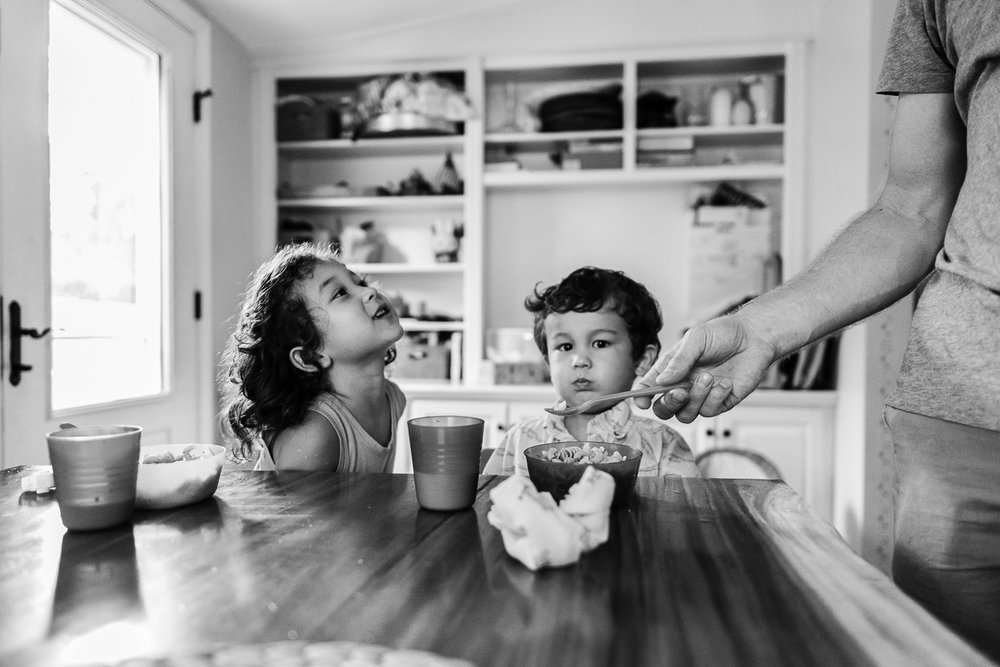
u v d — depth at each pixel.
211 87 2.46
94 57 1.92
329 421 1.02
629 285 1.17
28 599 0.42
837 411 2.37
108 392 1.99
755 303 0.81
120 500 0.58
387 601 0.41
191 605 0.41
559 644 0.35
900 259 0.81
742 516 0.60
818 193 2.51
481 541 0.53
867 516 2.08
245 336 1.15
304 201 2.83
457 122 2.79
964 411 0.67
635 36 2.64
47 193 1.67
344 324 1.07
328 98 3.08
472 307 2.76
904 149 0.84
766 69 2.76
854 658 0.34
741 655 0.34
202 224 2.41
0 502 0.69
